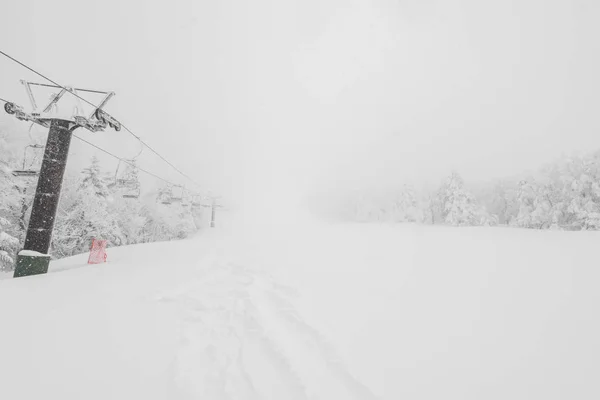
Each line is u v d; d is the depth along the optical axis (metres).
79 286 5.43
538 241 11.31
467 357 3.17
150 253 10.80
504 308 4.33
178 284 5.91
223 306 4.89
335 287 5.97
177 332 3.80
